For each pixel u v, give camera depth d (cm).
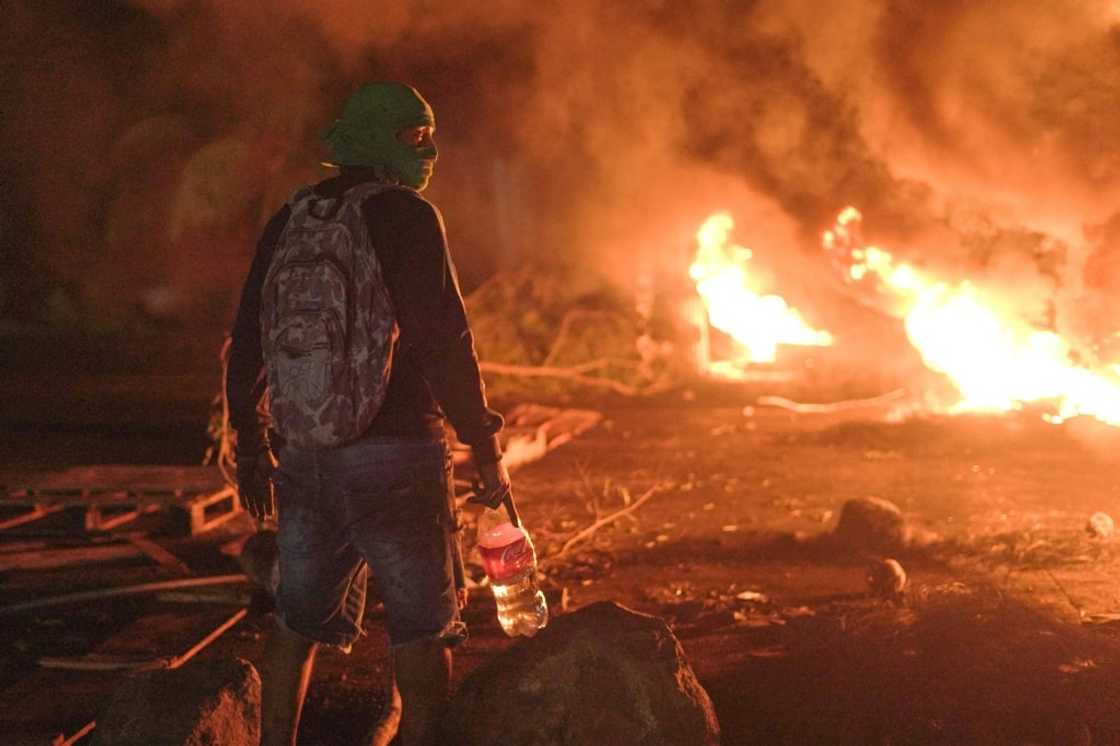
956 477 841
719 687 435
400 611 320
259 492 346
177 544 677
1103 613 512
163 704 360
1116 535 650
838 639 462
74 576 616
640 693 339
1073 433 939
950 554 625
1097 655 427
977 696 401
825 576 593
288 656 334
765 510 753
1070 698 394
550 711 337
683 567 620
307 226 315
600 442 1042
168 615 539
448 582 324
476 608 550
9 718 418
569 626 350
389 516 315
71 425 1144
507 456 915
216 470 768
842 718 399
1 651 504
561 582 596
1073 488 795
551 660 342
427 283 311
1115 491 782
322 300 308
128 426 1135
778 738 392
